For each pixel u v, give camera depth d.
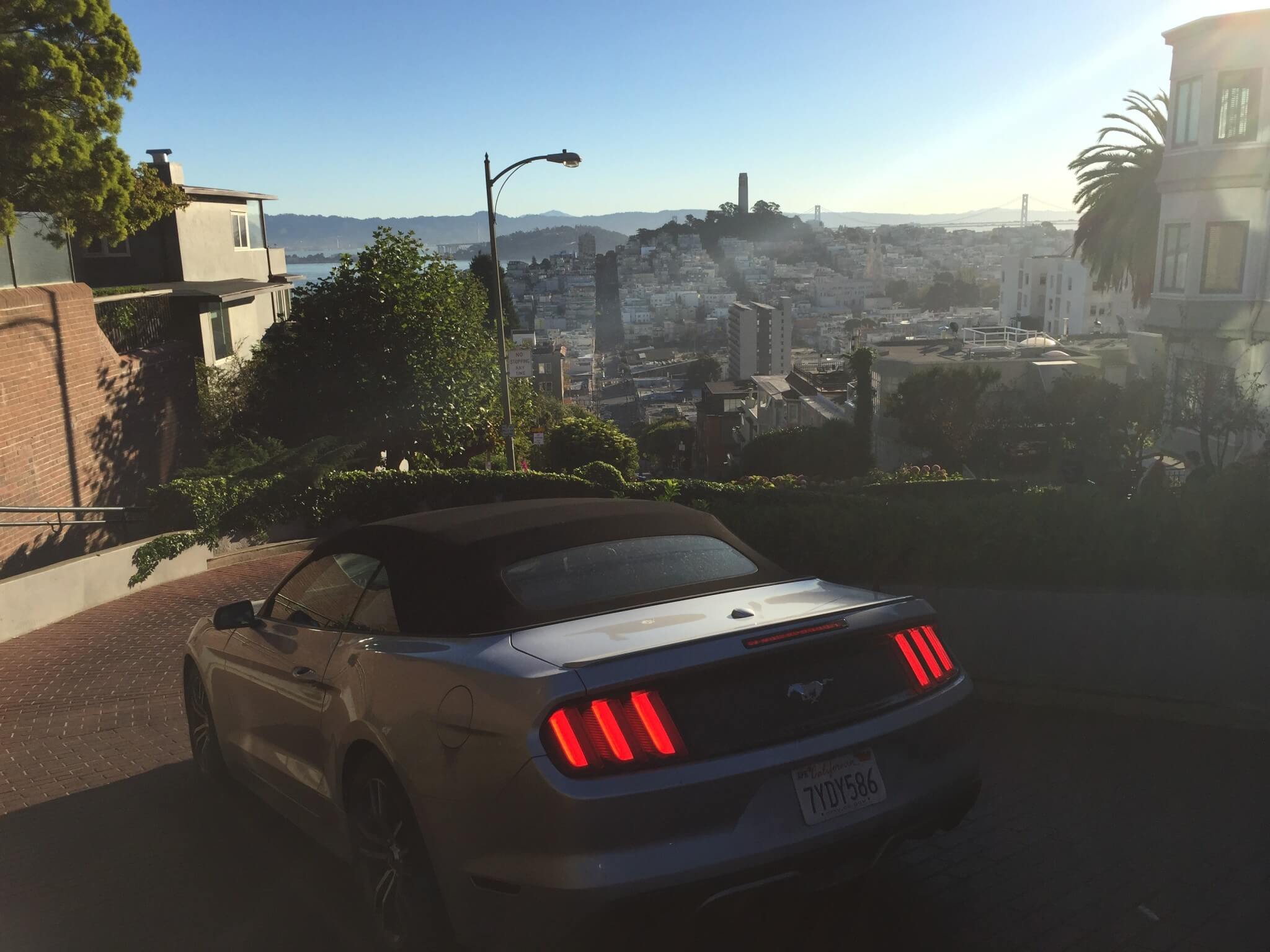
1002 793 4.90
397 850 3.44
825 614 3.36
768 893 3.08
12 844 5.03
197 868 4.55
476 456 30.16
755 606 3.53
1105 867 4.06
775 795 3.07
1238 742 5.43
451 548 3.83
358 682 3.71
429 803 3.20
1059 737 5.66
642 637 3.19
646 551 3.95
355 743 3.71
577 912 2.80
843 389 72.88
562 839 2.83
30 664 10.27
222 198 34.91
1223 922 3.58
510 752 2.94
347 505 18.66
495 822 2.98
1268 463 7.04
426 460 26.97
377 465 27.27
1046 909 3.75
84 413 17.56
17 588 11.81
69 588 12.89
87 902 4.26
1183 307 24.95
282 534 18.11
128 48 15.51
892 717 3.34
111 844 4.92
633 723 2.93
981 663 6.65
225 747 5.23
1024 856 4.20
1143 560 6.28
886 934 3.61
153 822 5.19
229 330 30.36
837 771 3.20
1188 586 6.16
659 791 2.89
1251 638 5.73
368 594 4.07
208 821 5.14
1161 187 26.02
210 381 25.67
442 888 3.20
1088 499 6.54
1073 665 6.32
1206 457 22.06
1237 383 22.52
